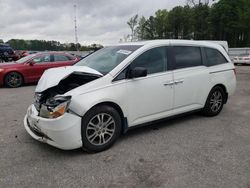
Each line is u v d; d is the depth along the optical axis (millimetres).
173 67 4648
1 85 10336
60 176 3160
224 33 63062
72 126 3473
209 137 4398
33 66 10531
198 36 67062
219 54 5660
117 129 3977
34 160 3564
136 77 4023
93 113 3664
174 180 3061
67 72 3801
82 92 3586
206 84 5227
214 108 5570
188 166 3385
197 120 5340
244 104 6832
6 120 5410
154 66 4395
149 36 76750
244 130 4754
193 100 5043
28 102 7207
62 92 3680
